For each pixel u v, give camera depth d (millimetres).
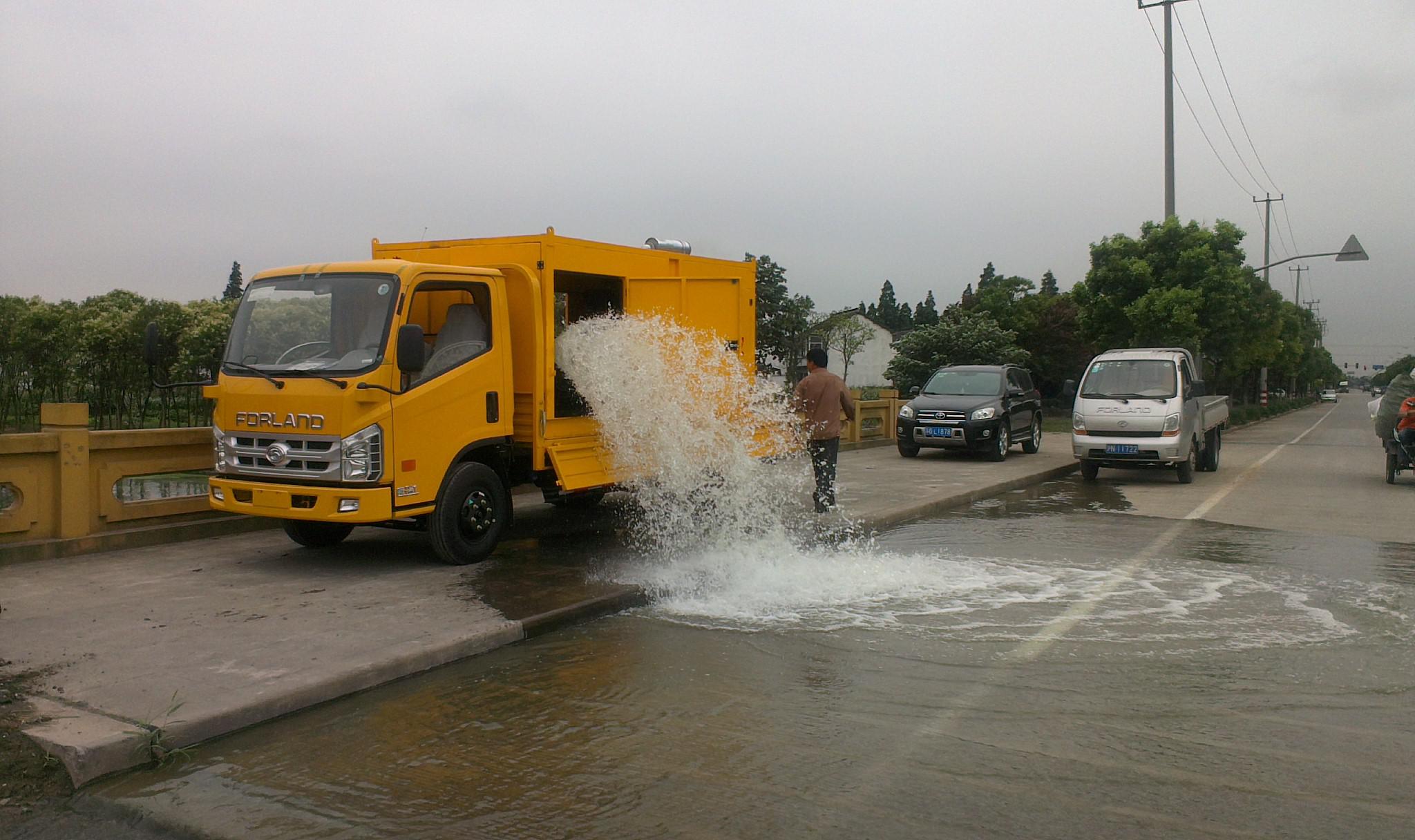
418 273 7367
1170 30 25969
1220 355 27094
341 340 7277
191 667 5016
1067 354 46938
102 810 3684
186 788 3859
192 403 28406
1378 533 10125
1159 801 3668
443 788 3832
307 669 4992
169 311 32688
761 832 3436
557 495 10578
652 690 5023
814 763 4059
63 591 6672
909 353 41062
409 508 7273
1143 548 9148
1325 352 105125
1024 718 4578
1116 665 5430
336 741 4328
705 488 8930
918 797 3711
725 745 4270
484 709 4738
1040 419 20031
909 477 14672
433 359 7562
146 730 4133
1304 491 14000
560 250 8422
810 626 6289
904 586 7438
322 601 6473
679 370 8984
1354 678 5184
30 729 4133
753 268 10422
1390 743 4258
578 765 4051
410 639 5555
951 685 5078
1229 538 9773
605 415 8742
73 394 34000
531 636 6016
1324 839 3359
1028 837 3385
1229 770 3957
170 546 8422
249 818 3590
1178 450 14438
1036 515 11531
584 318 10000
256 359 7535
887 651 5711
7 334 32969
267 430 7281
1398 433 14414
